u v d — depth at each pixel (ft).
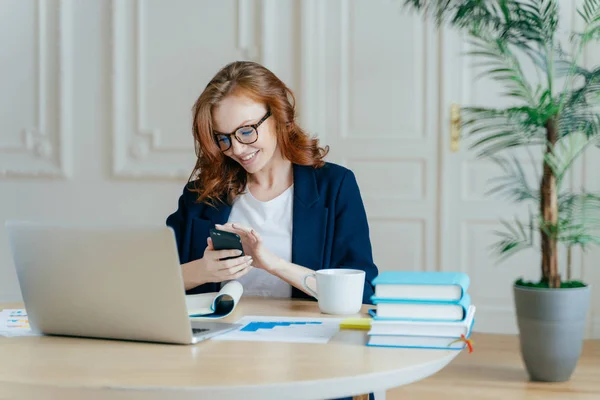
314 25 13.01
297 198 6.15
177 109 13.43
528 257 12.62
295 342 3.97
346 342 3.96
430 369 3.52
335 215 6.14
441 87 12.73
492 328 12.77
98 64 13.62
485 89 12.62
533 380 9.48
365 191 13.08
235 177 6.38
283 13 13.10
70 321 4.11
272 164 6.34
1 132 13.93
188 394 3.06
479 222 12.77
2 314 4.99
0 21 13.79
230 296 4.88
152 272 3.81
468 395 9.05
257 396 3.10
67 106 13.67
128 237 3.80
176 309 3.83
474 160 12.71
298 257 5.99
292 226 6.12
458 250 12.84
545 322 9.04
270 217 6.24
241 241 5.42
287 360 3.55
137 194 13.58
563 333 9.03
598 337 12.51
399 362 3.51
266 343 3.94
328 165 6.38
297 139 6.22
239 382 3.14
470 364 10.57
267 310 5.01
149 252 3.78
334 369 3.37
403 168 12.96
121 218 13.66
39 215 13.85
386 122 12.96
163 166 13.50
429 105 12.82
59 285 4.03
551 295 8.89
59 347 3.91
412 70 12.84
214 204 6.38
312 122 13.10
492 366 10.44
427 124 12.84
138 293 3.87
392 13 12.84
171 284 3.80
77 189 13.75
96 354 3.73
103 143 13.66
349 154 13.07
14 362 3.56
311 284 5.29
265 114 5.90
